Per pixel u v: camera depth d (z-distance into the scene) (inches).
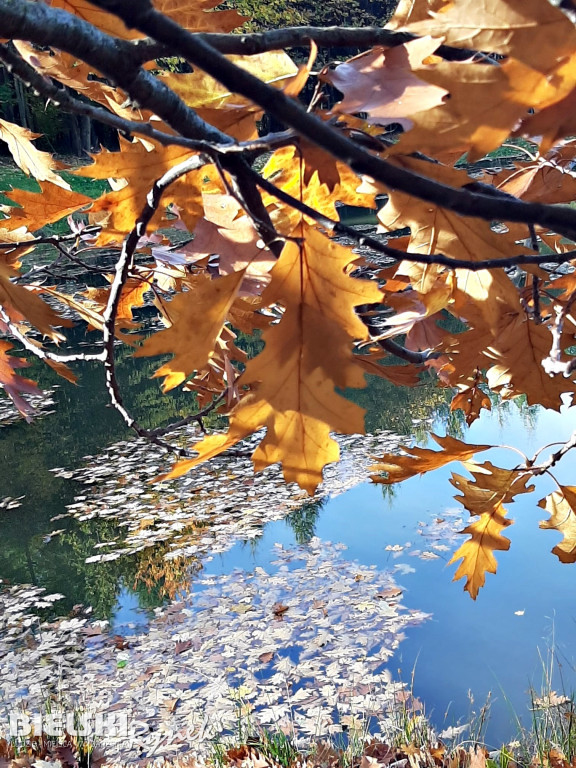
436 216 24.0
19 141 29.1
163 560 195.6
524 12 12.3
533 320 31.2
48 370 350.9
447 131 13.0
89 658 155.9
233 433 19.9
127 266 23.7
